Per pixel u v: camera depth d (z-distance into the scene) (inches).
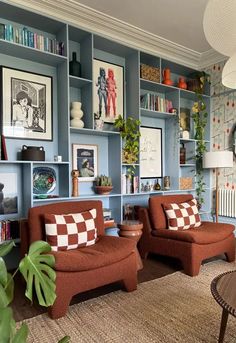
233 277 66.8
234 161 165.6
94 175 140.3
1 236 104.4
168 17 126.0
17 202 116.2
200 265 108.6
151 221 125.0
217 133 174.2
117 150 139.9
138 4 116.1
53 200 115.5
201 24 132.0
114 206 142.1
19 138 116.7
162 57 155.4
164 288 94.6
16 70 116.1
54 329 70.5
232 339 65.6
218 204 171.8
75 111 125.1
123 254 89.4
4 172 113.6
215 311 78.7
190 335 67.4
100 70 141.4
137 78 143.7
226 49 65.6
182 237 109.0
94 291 93.0
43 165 123.6
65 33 119.6
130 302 84.7
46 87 124.3
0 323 33.8
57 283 75.4
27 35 109.7
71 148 133.1
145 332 68.8
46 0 110.3
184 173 179.2
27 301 85.7
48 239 89.2
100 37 129.6
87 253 85.6
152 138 165.0
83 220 97.5
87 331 69.5
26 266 44.6
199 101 178.2
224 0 55.9
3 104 112.5
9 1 104.6
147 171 161.8
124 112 149.3
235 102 164.7
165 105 159.3
